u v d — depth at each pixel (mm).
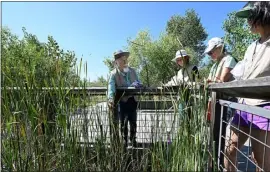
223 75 2496
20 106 1688
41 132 1729
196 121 1590
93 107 1862
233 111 1748
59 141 1744
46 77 1795
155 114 1799
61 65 1818
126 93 2357
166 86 1871
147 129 1923
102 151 1790
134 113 2441
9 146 1671
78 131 1780
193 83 1748
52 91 1762
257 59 1862
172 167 1551
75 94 1826
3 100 1688
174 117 1687
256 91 1335
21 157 1677
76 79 1823
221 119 1727
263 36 1907
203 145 1587
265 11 1838
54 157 1727
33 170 1662
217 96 1765
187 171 1466
